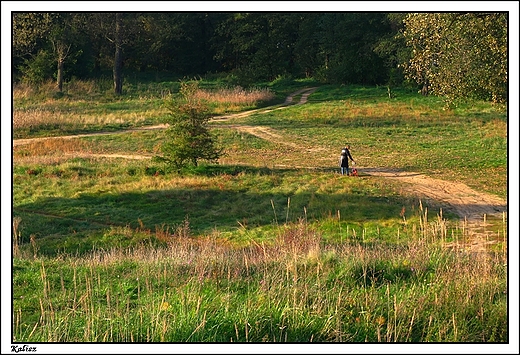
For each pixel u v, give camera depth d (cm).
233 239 3075
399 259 1736
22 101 8994
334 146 6078
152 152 6072
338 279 1592
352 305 1405
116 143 6444
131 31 10431
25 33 9719
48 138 6656
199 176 4831
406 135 6444
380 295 1481
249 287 1557
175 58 13250
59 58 9931
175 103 5091
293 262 1647
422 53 3866
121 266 1903
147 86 10925
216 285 1565
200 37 13550
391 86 10338
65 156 5806
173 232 3394
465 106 7762
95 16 10156
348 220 3369
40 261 1977
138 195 4209
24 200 4131
